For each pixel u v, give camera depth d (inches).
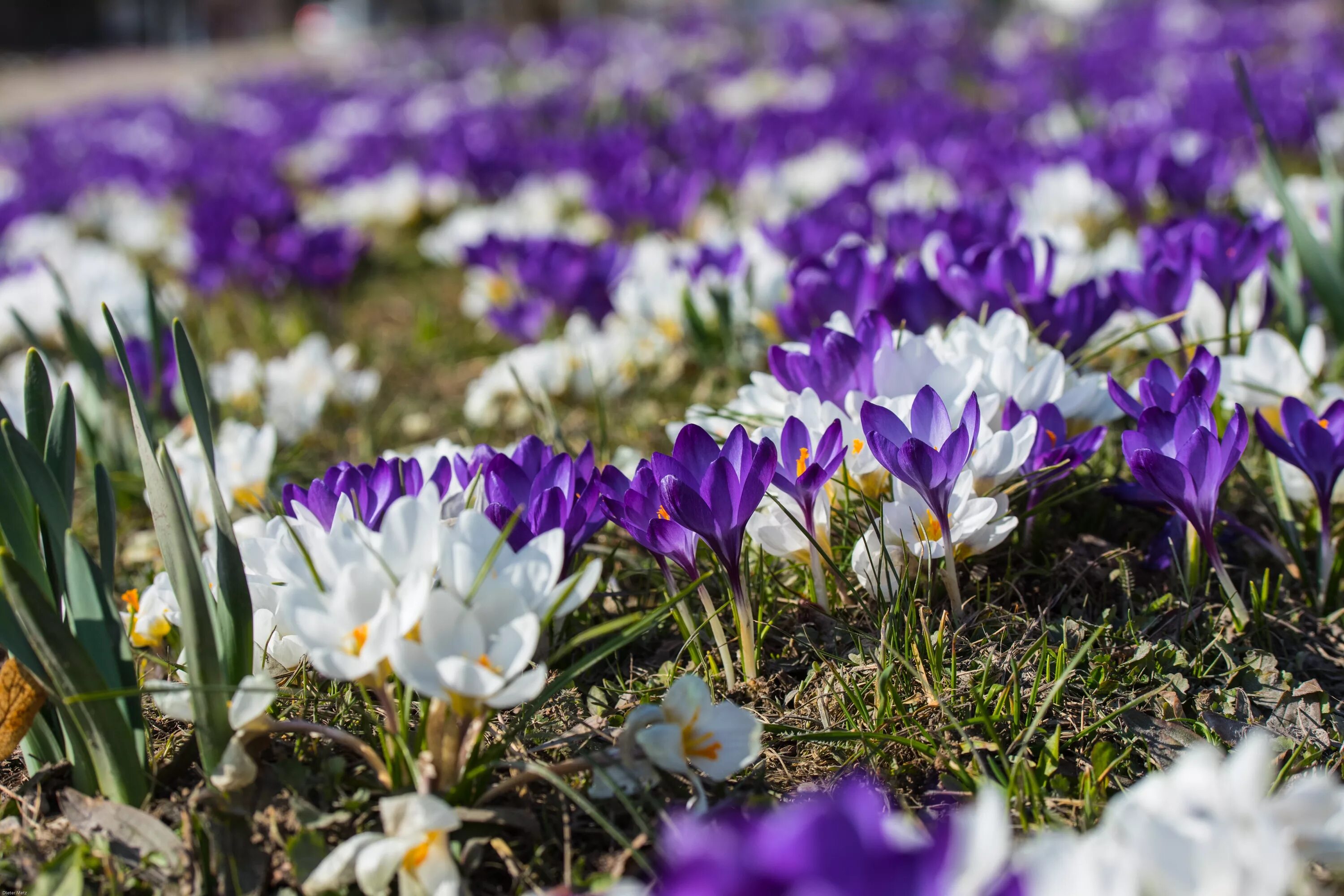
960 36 211.8
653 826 33.0
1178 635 37.1
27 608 31.9
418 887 31.3
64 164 139.1
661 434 48.3
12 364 67.8
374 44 366.0
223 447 43.1
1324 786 29.2
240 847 32.8
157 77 355.9
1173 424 34.9
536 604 32.2
